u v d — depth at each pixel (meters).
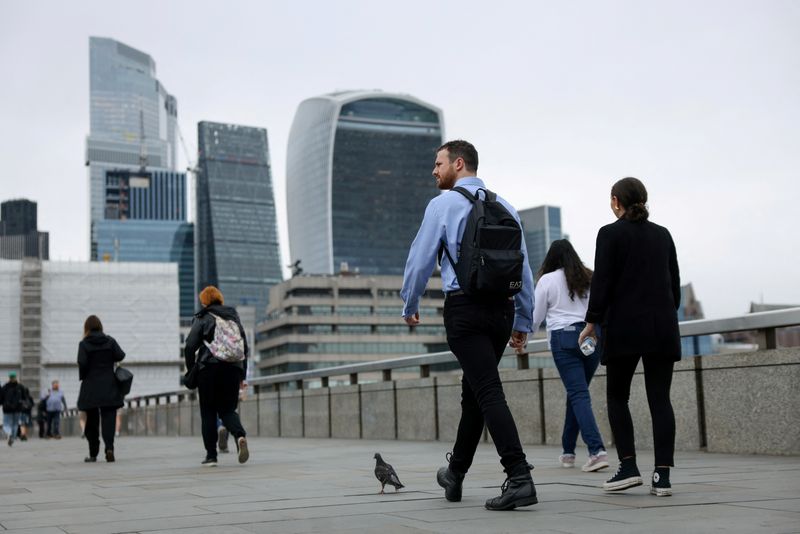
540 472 7.90
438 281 171.38
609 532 4.26
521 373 12.15
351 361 164.62
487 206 5.48
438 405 14.16
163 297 179.12
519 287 5.38
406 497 6.14
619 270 5.86
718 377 9.13
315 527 4.77
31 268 174.00
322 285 165.50
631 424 5.94
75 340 175.12
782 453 8.48
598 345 8.11
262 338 179.12
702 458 8.50
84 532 4.84
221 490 7.16
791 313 8.31
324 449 13.42
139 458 13.09
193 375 10.53
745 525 4.36
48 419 33.09
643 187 5.98
